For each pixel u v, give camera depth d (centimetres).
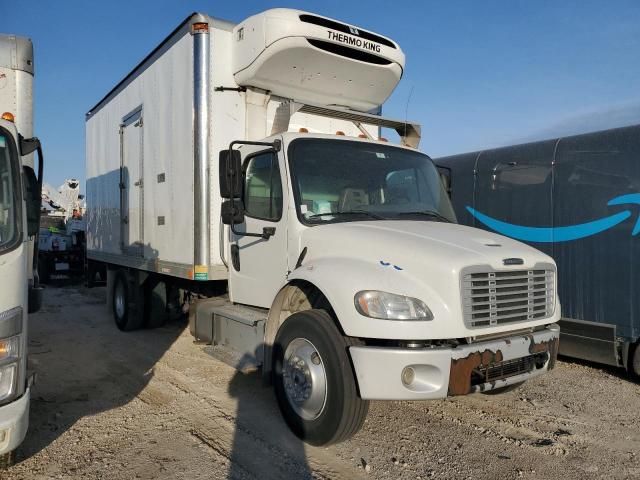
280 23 556
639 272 620
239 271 562
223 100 609
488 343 383
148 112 746
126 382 591
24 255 345
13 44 432
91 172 1036
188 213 623
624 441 448
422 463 399
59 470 382
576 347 677
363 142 542
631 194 632
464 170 838
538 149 742
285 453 411
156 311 856
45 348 759
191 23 607
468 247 409
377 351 367
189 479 369
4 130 360
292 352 437
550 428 472
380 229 442
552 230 714
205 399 532
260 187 525
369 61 625
